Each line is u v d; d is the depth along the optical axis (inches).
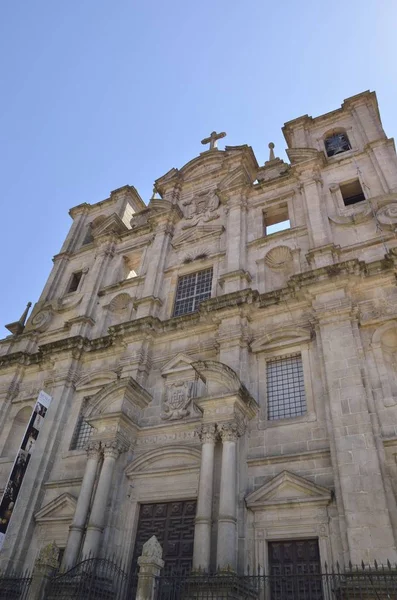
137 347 837.2
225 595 470.6
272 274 867.4
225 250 949.2
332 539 518.0
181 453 673.6
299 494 561.3
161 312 930.7
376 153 936.9
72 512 703.7
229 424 605.3
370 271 706.8
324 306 693.3
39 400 834.2
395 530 478.9
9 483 737.6
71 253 1293.1
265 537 551.2
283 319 748.6
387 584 437.4
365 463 528.7
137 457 695.7
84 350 927.7
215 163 1234.0
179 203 1189.1
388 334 654.5
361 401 577.6
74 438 822.5
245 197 1037.2
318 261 780.6
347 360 622.2
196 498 627.8
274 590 518.6
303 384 677.9
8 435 905.5
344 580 470.9
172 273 997.8
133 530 642.8
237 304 770.2
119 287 1058.7
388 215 796.0
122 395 724.7
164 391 773.9
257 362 727.7
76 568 573.3
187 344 817.5
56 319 1106.1
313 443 601.3
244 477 603.5
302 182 962.7
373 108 1101.7
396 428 554.3
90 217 1435.8
